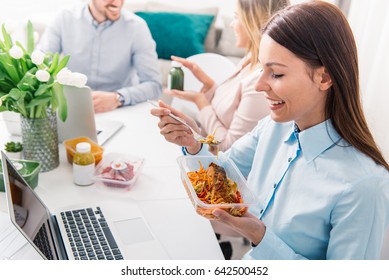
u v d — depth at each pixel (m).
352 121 0.90
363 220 0.84
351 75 0.86
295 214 0.95
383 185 0.84
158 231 1.01
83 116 1.39
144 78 2.11
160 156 1.40
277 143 1.12
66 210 1.03
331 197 0.89
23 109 1.15
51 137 1.24
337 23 0.84
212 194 1.00
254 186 1.14
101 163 1.28
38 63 1.15
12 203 0.80
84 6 2.10
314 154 0.95
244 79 1.54
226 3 3.20
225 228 1.47
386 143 1.35
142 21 2.15
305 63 0.84
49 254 0.84
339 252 0.87
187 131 1.18
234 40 2.94
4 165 0.89
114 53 2.12
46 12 3.10
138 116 1.75
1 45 1.21
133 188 1.19
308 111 0.93
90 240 0.94
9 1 3.04
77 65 2.15
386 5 1.43
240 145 1.27
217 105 1.71
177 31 2.94
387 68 1.36
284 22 0.85
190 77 2.30
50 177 1.23
